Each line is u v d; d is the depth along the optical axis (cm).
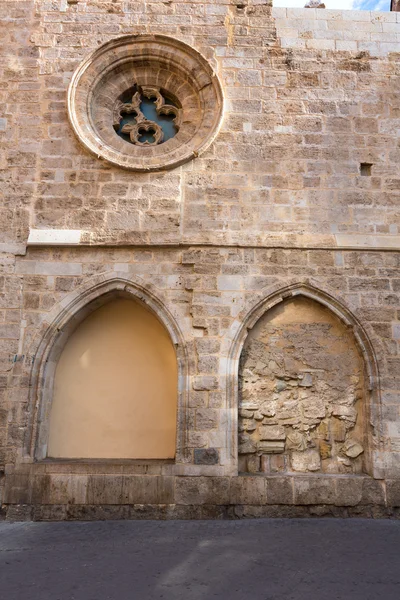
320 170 900
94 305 866
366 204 891
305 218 877
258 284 845
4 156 887
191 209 870
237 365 816
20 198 870
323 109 928
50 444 842
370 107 935
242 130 909
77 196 873
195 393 801
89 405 865
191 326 826
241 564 570
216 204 873
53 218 862
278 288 841
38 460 798
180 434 791
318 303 856
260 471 809
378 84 948
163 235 854
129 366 882
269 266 852
